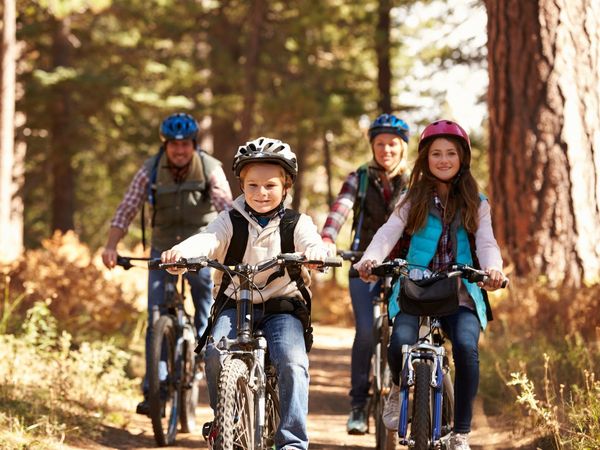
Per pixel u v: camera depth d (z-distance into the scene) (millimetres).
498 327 13086
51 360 11383
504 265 14789
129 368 13125
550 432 7984
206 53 40625
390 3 31375
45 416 8750
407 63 40125
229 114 37219
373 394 9250
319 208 59312
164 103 36125
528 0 14922
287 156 6395
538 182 14781
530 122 14891
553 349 10625
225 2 37375
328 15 33312
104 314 14602
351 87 36781
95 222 56031
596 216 14695
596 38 14914
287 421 5945
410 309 6562
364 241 9586
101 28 41094
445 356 6734
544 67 14812
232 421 5539
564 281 13734
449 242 7027
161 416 9062
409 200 7117
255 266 6027
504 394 10156
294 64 36719
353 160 47875
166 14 37312
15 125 38438
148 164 10234
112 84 35000
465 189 6984
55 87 35719
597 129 14812
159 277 9789
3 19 29109
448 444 6492
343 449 9352
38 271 14625
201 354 10047
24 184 41594
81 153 40844
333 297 28328
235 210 6551
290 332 6191
